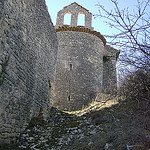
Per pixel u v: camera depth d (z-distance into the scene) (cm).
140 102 605
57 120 884
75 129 722
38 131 652
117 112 703
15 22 548
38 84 796
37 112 784
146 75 498
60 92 1436
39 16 830
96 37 1709
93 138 557
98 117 774
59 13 1861
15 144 523
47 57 966
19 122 578
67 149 519
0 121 449
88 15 1858
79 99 1416
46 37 953
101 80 1608
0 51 444
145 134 441
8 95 493
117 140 464
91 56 1605
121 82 636
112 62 1769
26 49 647
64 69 1516
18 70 566
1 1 452
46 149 541
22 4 613
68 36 1639
